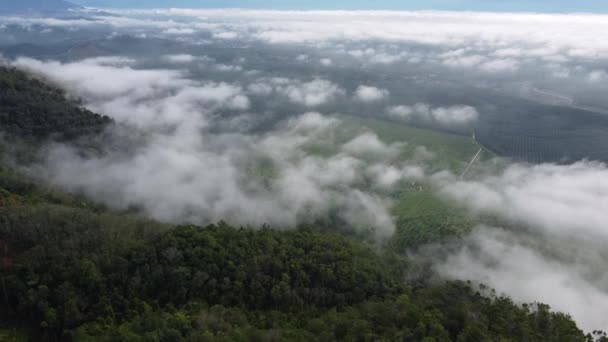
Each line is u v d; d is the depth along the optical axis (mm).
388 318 63125
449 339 57625
